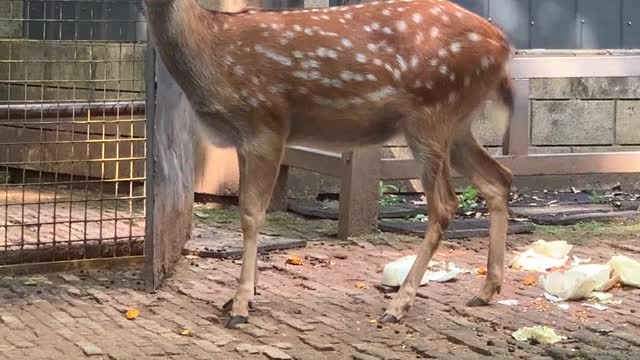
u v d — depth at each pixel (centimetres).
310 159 605
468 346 432
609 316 464
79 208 641
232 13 465
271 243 558
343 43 461
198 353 423
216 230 595
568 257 546
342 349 428
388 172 589
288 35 460
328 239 583
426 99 462
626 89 700
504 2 764
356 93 461
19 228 582
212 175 661
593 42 779
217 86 456
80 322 453
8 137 711
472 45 465
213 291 491
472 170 481
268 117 459
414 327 450
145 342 432
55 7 715
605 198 676
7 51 723
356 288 497
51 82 662
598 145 700
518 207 647
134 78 633
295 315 461
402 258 532
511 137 614
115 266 529
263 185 461
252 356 421
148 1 454
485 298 475
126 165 680
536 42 771
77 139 696
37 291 490
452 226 595
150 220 488
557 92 692
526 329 439
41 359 416
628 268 501
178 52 456
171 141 517
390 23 464
